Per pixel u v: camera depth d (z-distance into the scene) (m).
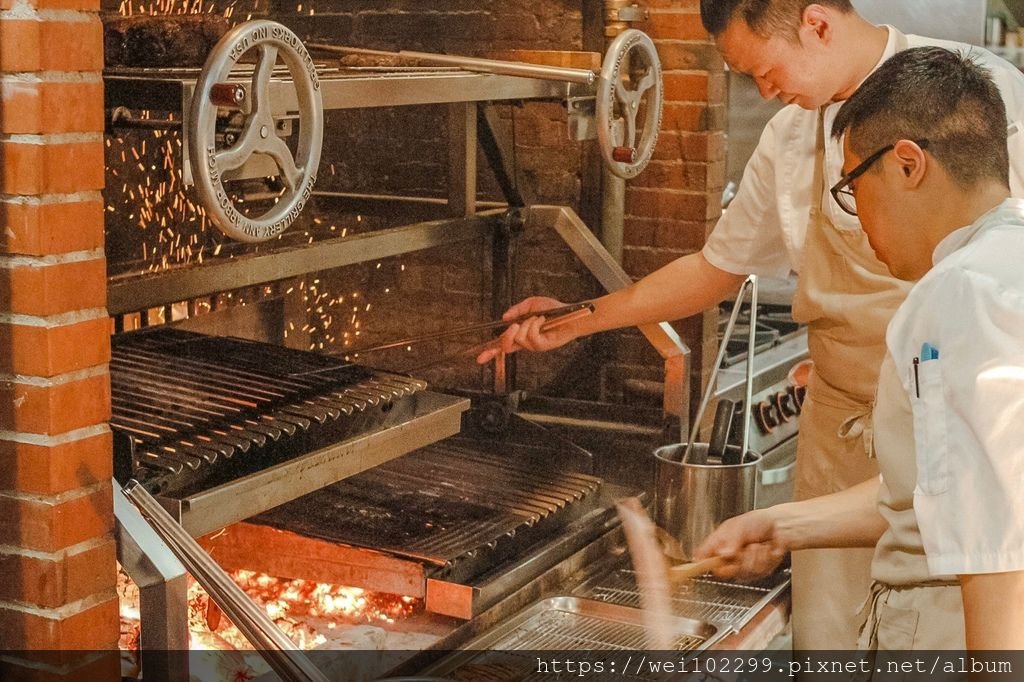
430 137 2.85
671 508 2.34
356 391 2.01
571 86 2.37
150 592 1.44
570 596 2.13
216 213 1.54
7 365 1.38
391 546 2.00
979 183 1.38
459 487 2.34
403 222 2.84
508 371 2.70
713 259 2.30
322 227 2.96
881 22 2.97
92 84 1.37
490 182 2.88
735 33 1.91
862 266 2.06
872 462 2.13
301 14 2.85
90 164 1.38
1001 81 1.91
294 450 1.81
